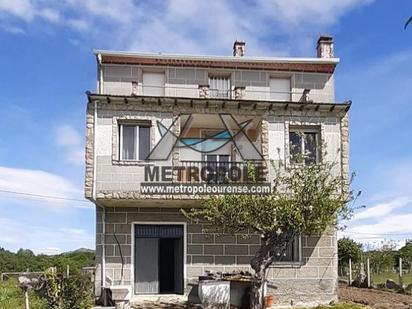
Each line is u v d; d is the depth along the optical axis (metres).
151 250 21.19
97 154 19.97
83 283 17.61
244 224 17.38
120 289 18.14
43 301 18.77
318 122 20.94
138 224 20.97
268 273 20.53
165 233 21.09
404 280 28.11
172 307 18.94
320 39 24.59
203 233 21.03
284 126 20.84
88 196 19.52
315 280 20.73
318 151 20.84
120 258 20.62
